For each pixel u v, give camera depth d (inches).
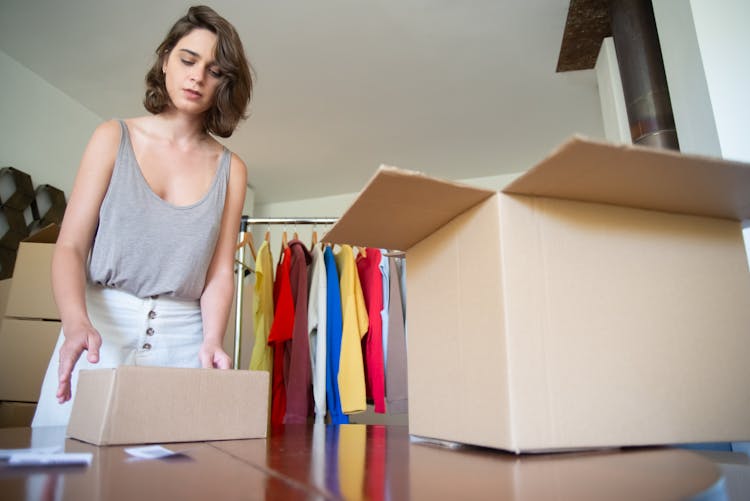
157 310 37.5
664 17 63.7
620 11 74.5
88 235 35.8
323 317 82.7
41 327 76.9
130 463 17.0
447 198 22.9
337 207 179.3
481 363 22.2
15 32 99.2
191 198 39.3
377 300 84.8
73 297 32.4
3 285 83.3
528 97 121.7
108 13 94.9
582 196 22.8
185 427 24.7
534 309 21.3
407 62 108.7
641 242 24.1
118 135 36.9
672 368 23.0
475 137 140.6
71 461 16.5
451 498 11.2
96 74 111.4
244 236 81.0
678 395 22.8
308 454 19.7
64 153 115.6
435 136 139.9
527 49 104.4
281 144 143.5
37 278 78.5
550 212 22.7
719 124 51.6
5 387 74.9
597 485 12.6
